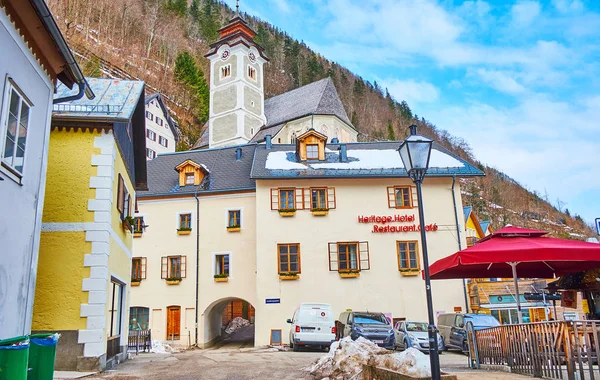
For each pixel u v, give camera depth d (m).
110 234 13.70
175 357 18.16
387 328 20.66
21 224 8.42
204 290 29.97
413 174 8.83
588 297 13.71
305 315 21.64
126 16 102.00
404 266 28.48
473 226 44.09
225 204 30.89
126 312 17.39
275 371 13.02
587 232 104.62
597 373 10.49
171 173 33.88
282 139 71.44
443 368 13.34
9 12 7.89
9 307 7.95
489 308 29.23
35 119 9.05
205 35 129.38
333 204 29.03
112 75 78.94
